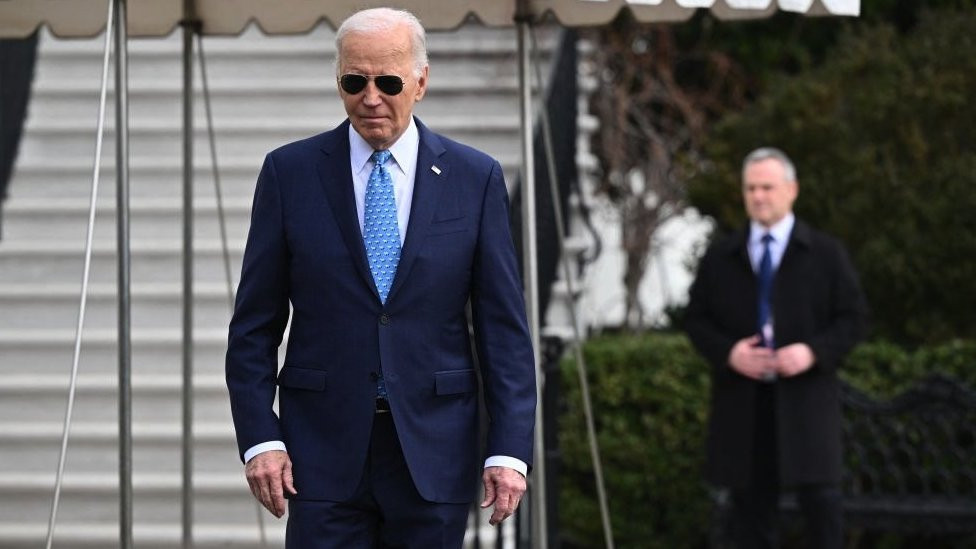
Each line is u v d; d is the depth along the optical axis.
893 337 19.23
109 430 15.42
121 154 9.63
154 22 11.27
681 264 22.33
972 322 18.98
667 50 24.62
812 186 19.31
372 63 7.95
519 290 8.39
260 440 8.01
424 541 8.11
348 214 8.19
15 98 18.30
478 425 8.34
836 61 20.75
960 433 17.20
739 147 20.28
